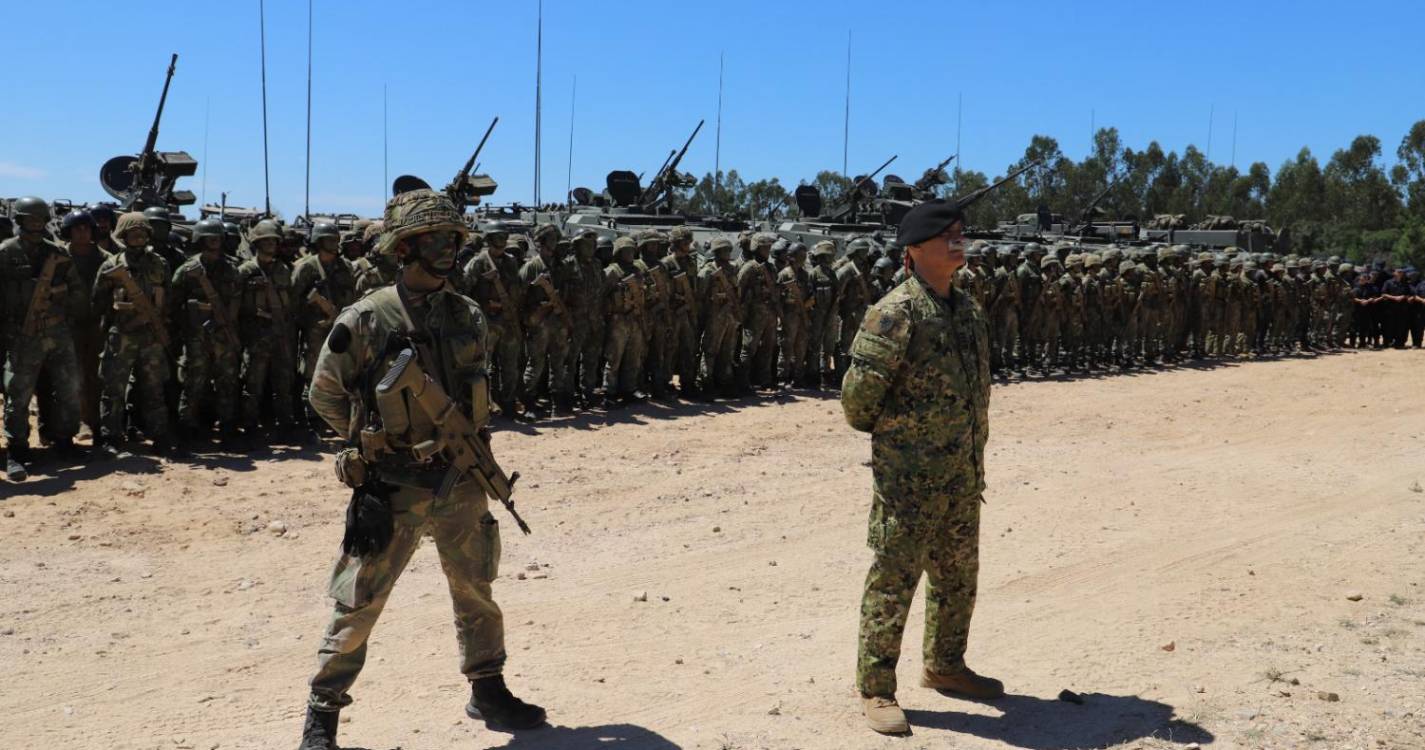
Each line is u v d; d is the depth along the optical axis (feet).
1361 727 18.06
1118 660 21.38
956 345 17.66
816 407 56.08
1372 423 54.70
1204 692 19.70
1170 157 260.62
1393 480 39.65
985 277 71.20
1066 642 22.48
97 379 38.88
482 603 17.37
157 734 17.71
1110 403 61.46
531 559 28.68
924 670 19.63
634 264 53.42
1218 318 89.81
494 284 47.42
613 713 18.61
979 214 199.62
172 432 40.91
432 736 17.47
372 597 16.01
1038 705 19.07
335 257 42.65
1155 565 28.37
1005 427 52.03
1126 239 115.44
